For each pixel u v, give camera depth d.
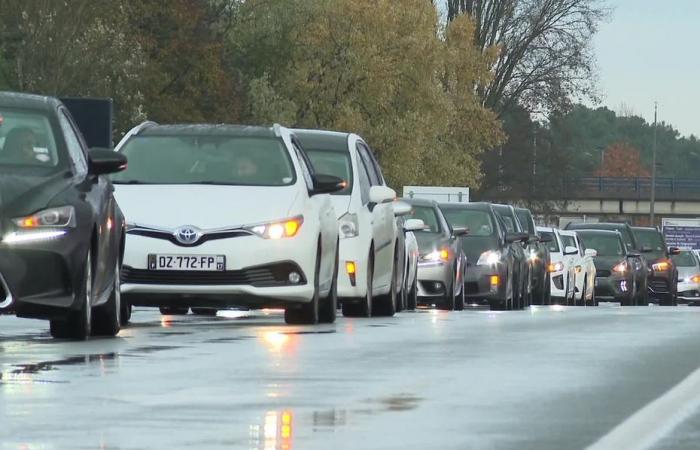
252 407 16.92
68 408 16.66
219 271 33.66
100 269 28.73
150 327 33.19
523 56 175.25
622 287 109.06
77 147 29.70
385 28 135.12
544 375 21.00
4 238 26.69
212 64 134.12
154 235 33.84
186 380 19.94
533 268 90.31
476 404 17.39
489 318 38.53
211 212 33.97
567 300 97.88
